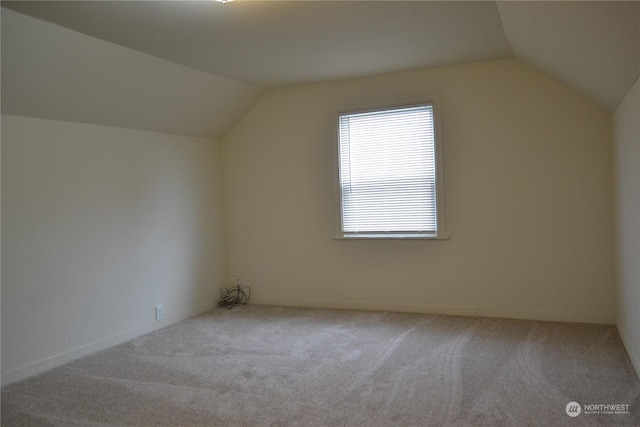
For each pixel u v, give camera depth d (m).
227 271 5.37
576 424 2.31
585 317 3.97
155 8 2.71
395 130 4.52
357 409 2.56
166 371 3.23
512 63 4.09
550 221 4.04
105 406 2.72
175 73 3.93
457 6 2.87
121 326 3.98
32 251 3.29
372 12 2.92
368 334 3.91
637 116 2.63
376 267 4.69
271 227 5.13
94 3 2.61
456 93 4.28
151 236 4.33
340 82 4.71
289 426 2.40
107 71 3.43
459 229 4.34
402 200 4.53
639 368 2.80
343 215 4.78
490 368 3.06
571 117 3.93
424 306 4.52
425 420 2.41
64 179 3.52
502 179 4.17
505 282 4.22
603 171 3.85
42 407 2.73
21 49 2.84
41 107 3.29
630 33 2.09
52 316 3.41
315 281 4.96
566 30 2.53
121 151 4.03
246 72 4.24
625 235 3.24
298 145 4.95
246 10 2.79
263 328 4.22
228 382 3.00
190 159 4.84
